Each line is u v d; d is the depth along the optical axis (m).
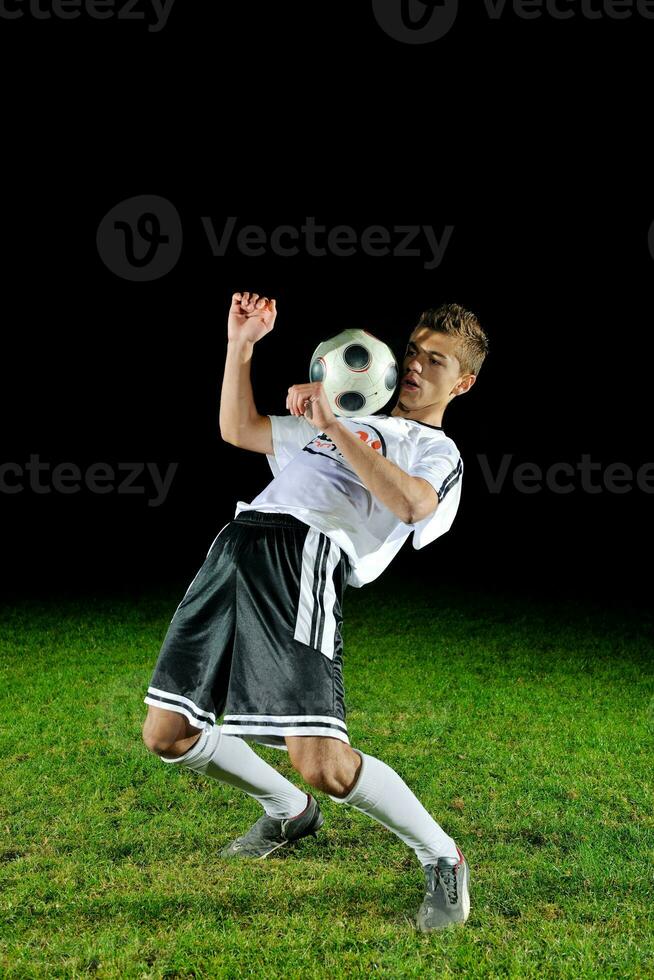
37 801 3.17
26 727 3.95
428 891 2.43
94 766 3.49
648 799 3.25
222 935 2.33
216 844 2.86
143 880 2.62
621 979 2.18
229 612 2.44
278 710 2.29
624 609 6.75
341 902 2.51
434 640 5.70
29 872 2.66
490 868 2.73
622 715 4.27
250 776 2.66
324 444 2.62
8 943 2.29
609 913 2.47
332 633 2.37
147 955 2.26
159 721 2.44
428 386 2.68
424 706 4.35
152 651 5.32
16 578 7.61
